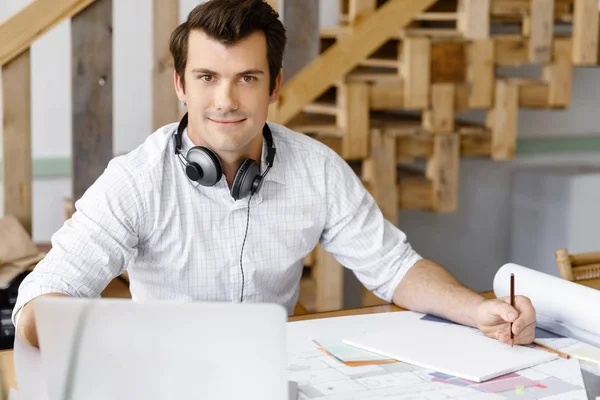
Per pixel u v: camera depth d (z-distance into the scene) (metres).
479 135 3.30
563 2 3.35
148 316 0.92
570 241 3.94
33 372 1.19
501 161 4.29
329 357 1.28
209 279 1.63
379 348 1.30
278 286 1.71
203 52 1.45
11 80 2.52
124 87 3.54
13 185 2.57
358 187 1.75
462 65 3.18
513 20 3.57
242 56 1.44
